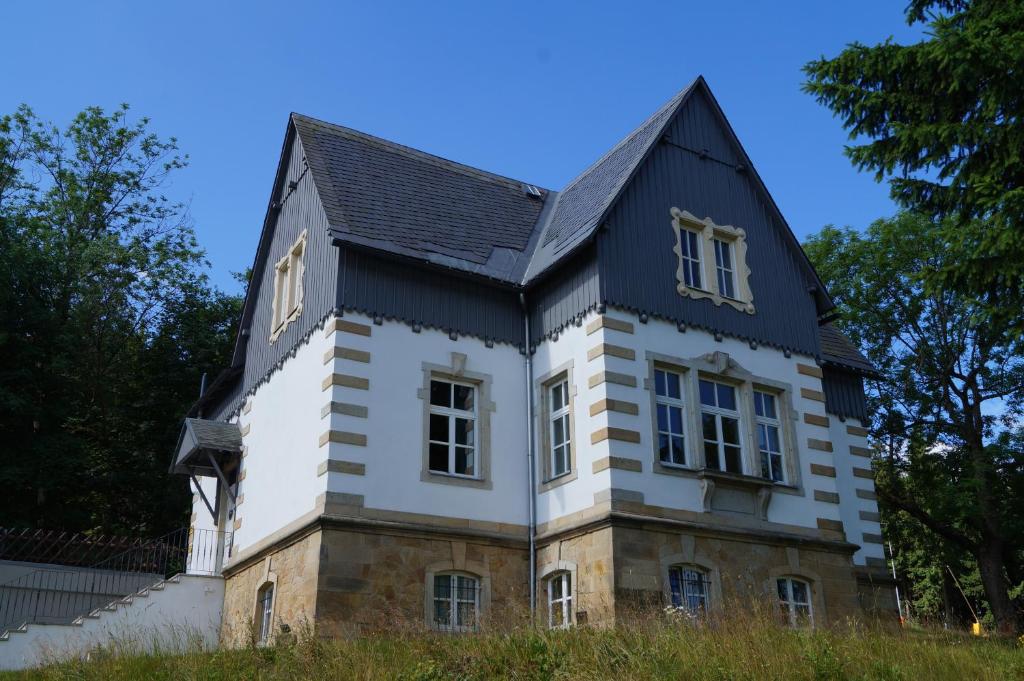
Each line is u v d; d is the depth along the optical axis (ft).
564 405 55.93
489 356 57.57
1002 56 46.21
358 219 57.47
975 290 50.47
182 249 119.34
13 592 63.62
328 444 50.06
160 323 115.34
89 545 72.54
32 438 94.17
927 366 105.19
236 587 59.82
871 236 109.29
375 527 49.32
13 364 96.12
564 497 53.01
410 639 39.01
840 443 70.13
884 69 51.57
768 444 58.29
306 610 47.55
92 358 105.70
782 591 54.13
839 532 57.88
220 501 70.28
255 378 66.33
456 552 51.44
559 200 72.18
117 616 57.72
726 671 32.14
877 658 35.37
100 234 115.14
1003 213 47.14
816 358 62.85
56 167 116.16
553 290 58.59
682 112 64.18
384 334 54.08
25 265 99.25
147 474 105.40
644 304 55.88
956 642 42.96
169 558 77.41
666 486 51.80
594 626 39.09
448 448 54.60
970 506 93.09
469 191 68.44
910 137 50.34
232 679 37.35
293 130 67.10
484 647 36.11
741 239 62.75
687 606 49.11
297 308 59.72
